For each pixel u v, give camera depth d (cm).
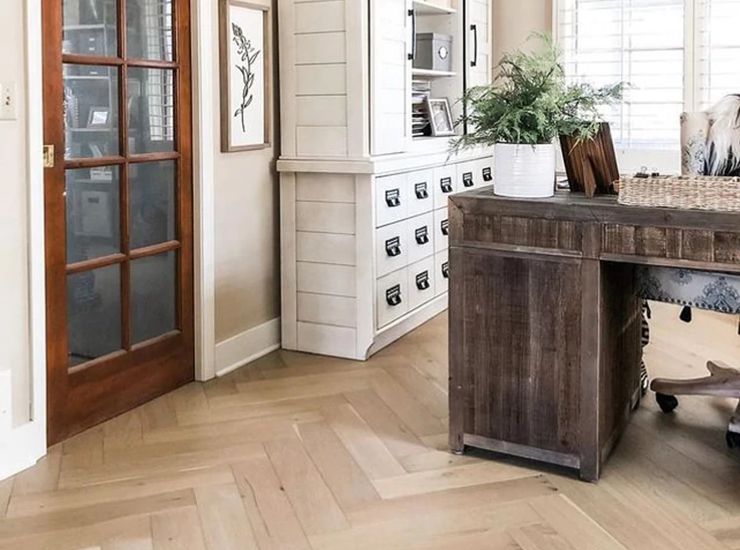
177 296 336
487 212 247
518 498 233
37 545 207
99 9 286
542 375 247
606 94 250
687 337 402
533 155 244
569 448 246
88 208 288
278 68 378
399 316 402
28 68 252
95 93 287
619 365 266
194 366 345
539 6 520
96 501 232
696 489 238
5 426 249
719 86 472
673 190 222
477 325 256
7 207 249
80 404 285
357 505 229
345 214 371
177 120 328
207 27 334
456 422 264
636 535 212
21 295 256
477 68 500
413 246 413
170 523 219
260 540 210
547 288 242
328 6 360
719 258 219
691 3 469
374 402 316
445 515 223
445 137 447
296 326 390
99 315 296
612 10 491
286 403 316
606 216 230
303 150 376
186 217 336
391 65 380
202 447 272
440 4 468
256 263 378
